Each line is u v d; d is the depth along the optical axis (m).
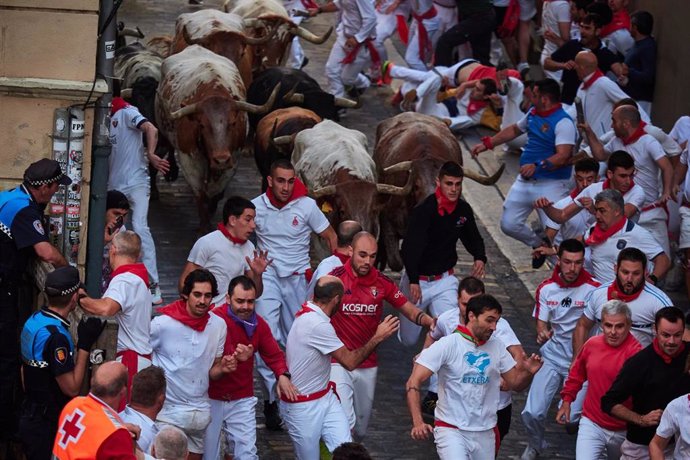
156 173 38.59
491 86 44.50
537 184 34.16
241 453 22.84
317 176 29.94
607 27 41.44
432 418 26.98
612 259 27.48
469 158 44.19
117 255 22.33
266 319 26.98
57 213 24.69
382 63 48.69
